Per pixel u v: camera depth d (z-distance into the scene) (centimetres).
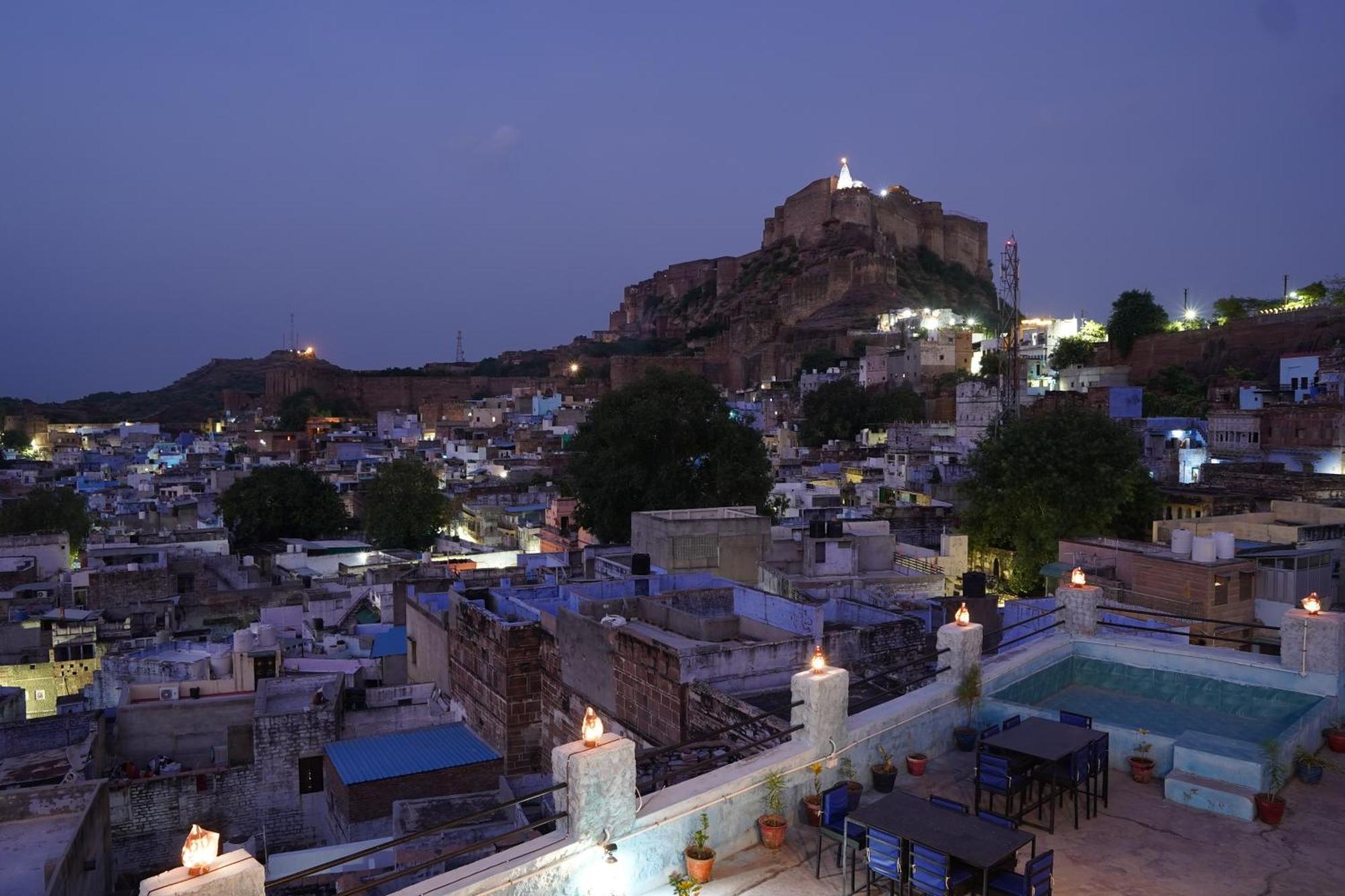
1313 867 787
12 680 4206
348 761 2273
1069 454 4734
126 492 9344
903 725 989
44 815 1970
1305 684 1059
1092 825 864
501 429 14300
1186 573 3106
